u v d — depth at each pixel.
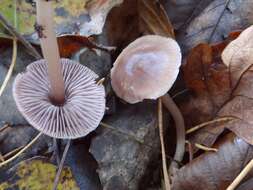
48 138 0.16
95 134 0.17
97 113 0.16
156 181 0.17
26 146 0.16
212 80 0.17
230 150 0.15
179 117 0.17
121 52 0.17
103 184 0.16
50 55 0.14
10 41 0.18
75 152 0.16
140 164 0.16
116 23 0.18
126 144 0.16
